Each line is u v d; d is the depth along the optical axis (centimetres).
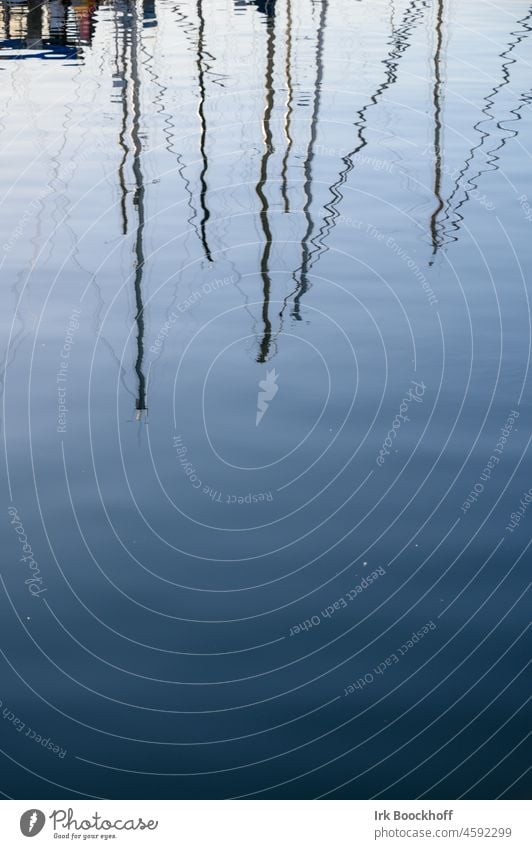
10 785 481
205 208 1360
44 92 2016
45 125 1775
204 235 1254
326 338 957
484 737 504
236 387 862
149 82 2125
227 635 576
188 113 1895
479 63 2292
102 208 1354
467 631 576
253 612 595
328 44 2506
